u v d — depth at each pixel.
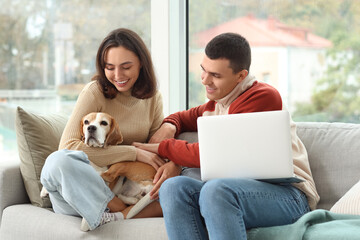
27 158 2.09
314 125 2.17
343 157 2.03
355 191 1.82
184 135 2.26
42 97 3.10
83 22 3.03
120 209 1.87
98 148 1.90
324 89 2.62
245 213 1.58
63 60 3.06
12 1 3.07
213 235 1.52
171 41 2.87
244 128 1.59
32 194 2.08
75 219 1.83
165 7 2.82
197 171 2.05
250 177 1.61
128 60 2.00
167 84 2.86
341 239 1.46
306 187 1.79
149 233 1.68
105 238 1.71
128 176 1.92
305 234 1.54
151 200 1.86
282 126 1.56
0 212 2.07
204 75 1.90
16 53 3.10
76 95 3.06
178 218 1.57
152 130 2.25
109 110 2.07
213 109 2.08
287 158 1.56
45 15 3.05
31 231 1.88
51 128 2.17
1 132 3.14
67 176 1.68
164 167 1.94
